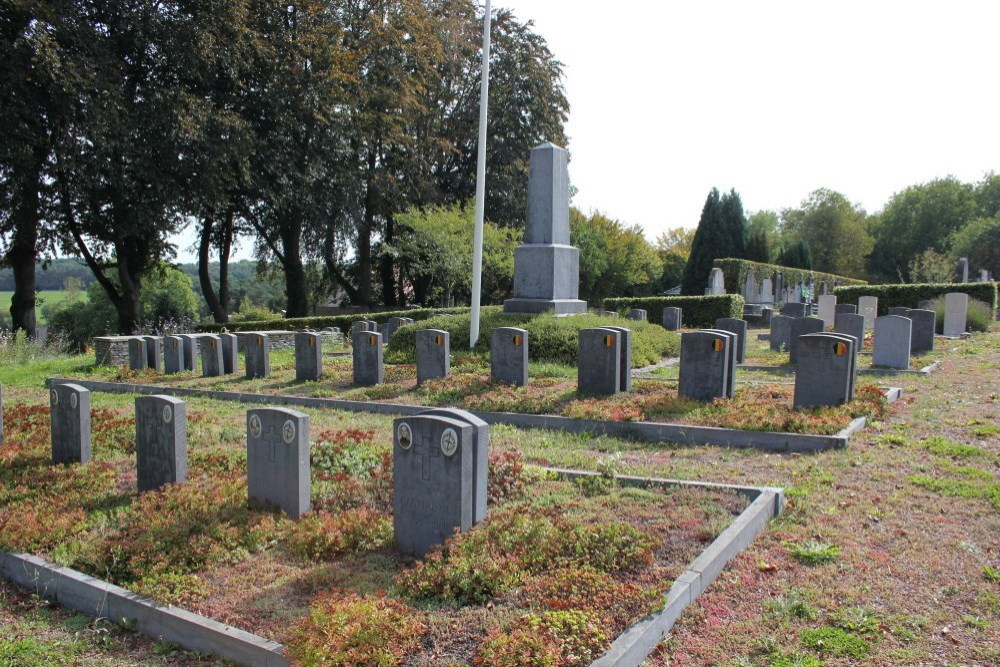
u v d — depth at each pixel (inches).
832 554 200.4
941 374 544.4
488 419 425.1
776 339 769.6
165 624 179.2
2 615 198.8
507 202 1590.8
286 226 1365.7
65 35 839.7
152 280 1879.9
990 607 170.2
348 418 443.2
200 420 424.2
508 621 161.2
